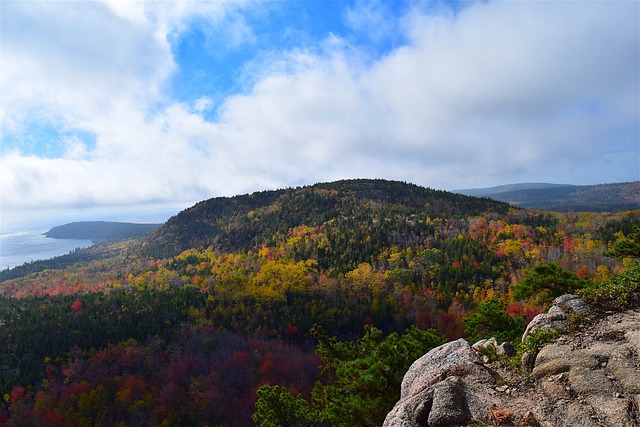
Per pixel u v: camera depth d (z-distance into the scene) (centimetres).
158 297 14025
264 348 10550
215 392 8794
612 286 1187
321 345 1805
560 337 968
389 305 12081
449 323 10369
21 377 9088
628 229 15900
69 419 7881
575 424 677
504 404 769
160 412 8369
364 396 1283
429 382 917
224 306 13250
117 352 9981
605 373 782
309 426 1789
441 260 15762
